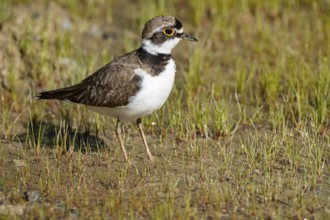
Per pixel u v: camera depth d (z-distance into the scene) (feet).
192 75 53.98
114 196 36.19
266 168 40.34
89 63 56.08
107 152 43.11
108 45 62.85
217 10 67.92
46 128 47.78
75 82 53.31
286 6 68.90
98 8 70.23
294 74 53.72
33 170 40.40
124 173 39.65
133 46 61.72
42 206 35.27
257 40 62.80
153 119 47.60
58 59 56.70
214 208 35.14
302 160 41.68
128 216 34.32
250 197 36.50
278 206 35.58
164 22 39.99
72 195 36.52
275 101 51.03
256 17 65.41
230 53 61.21
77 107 49.16
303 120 47.19
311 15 67.72
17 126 47.96
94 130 47.39
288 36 62.69
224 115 46.26
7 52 56.24
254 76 56.39
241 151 43.42
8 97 51.90
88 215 34.40
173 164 41.55
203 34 64.69
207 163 41.57
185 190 37.63
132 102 39.81
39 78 55.01
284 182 38.68
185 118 48.03
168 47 40.09
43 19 62.69
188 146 43.78
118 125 42.06
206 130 45.68
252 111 50.39
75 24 64.90
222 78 56.39
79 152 42.29
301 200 35.42
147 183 38.58
